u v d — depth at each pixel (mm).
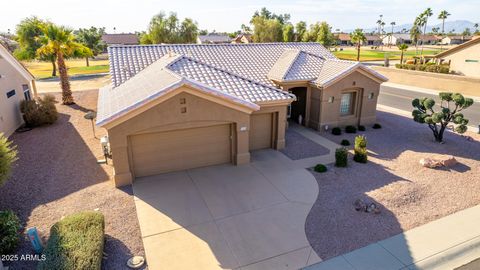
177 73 15820
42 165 16016
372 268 9117
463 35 141750
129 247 9938
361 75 21438
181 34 75000
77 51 30922
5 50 20750
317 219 11422
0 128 19172
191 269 9070
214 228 10938
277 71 21531
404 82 42469
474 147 18406
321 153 17766
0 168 10688
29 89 25812
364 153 16312
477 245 10133
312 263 9312
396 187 13477
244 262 9359
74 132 21625
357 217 11523
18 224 10383
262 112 17234
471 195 13086
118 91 17375
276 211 11953
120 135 13188
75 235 9102
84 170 15461
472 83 34219
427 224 11164
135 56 21906
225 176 14773
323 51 27094
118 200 12672
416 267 9188
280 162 16453
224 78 17188
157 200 12672
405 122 24031
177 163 15180
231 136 15742
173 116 13859
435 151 17891
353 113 22688
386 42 149500
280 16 133500
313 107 21734
